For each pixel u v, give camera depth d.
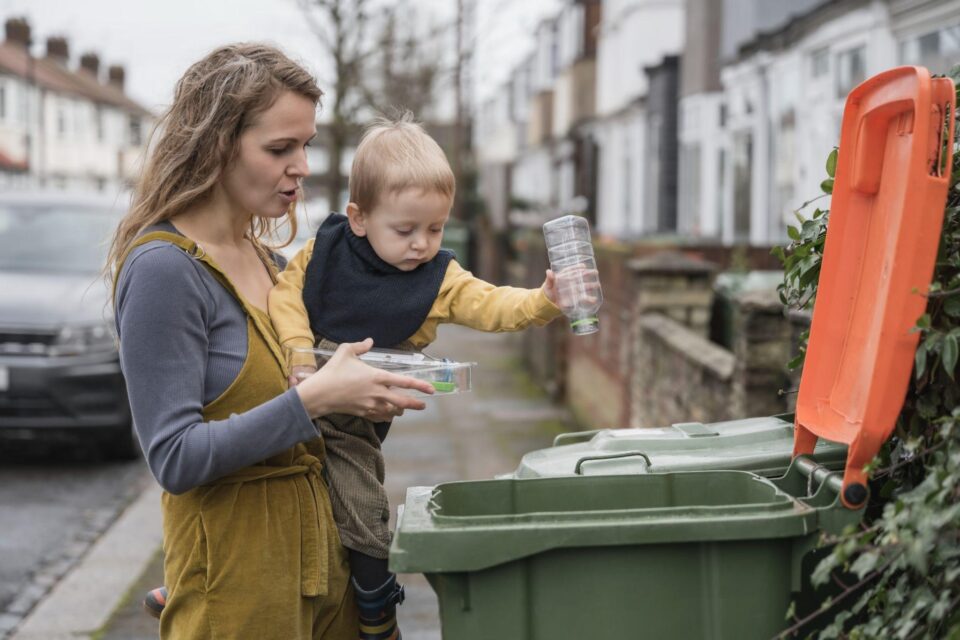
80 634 4.61
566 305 2.17
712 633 1.88
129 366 2.01
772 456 2.39
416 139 2.36
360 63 17.09
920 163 1.83
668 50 22.98
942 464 1.79
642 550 1.87
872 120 2.12
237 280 2.25
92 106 52.59
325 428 2.31
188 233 2.20
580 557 1.87
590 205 29.00
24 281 7.74
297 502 2.18
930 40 8.84
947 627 1.79
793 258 2.54
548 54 36.94
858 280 2.19
